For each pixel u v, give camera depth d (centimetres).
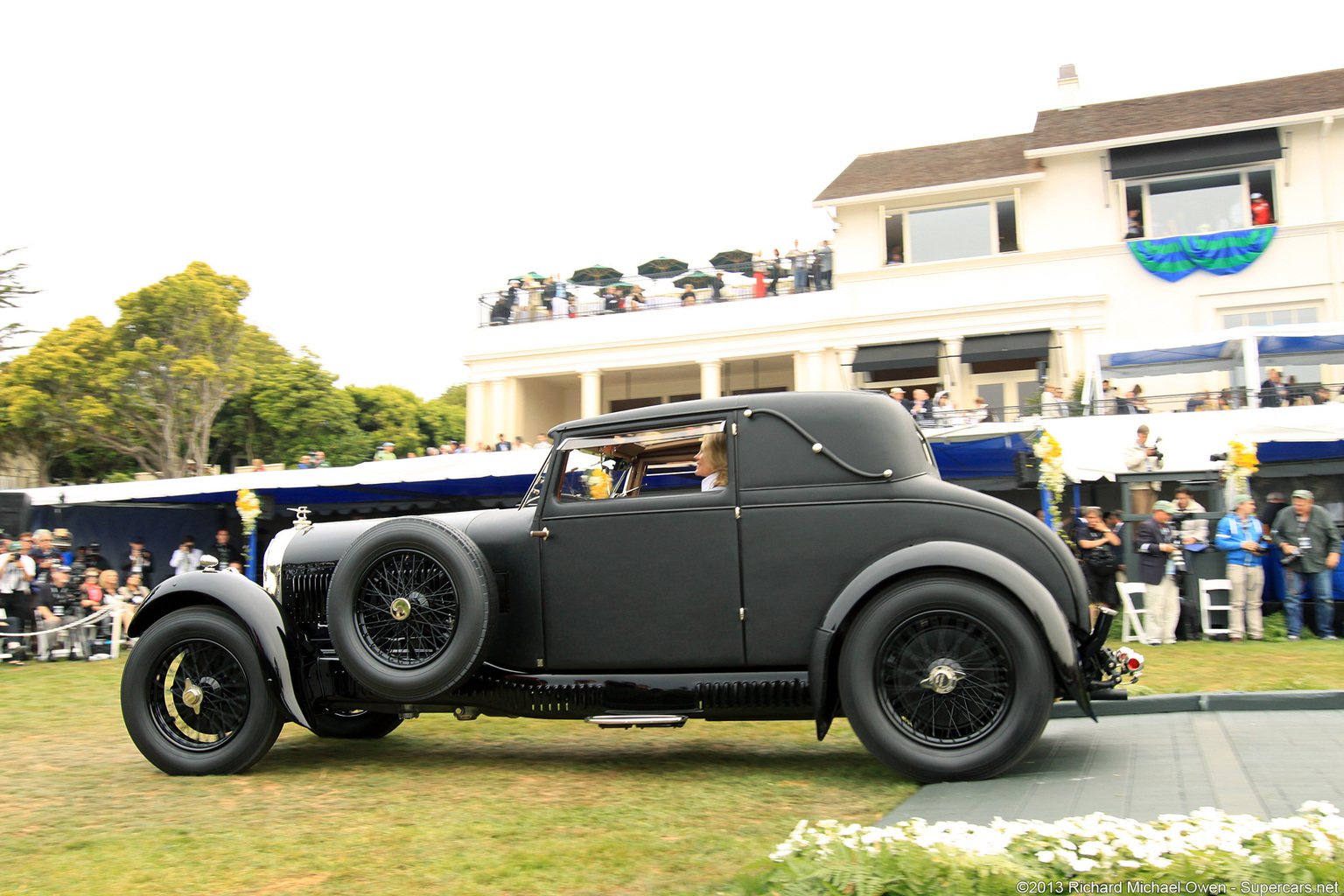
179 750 518
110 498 1586
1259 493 1320
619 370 2445
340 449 3431
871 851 275
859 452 473
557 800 442
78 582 1382
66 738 648
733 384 2525
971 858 264
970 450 1408
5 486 2967
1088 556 1045
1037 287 2083
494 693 504
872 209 2233
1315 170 1989
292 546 566
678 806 424
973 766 429
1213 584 1047
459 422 4225
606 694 486
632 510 494
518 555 511
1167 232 2072
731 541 477
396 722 620
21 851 372
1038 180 2117
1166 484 1346
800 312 2233
